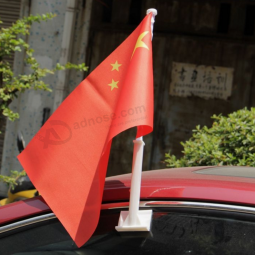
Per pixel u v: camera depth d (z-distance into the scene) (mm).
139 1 7625
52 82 7621
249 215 1599
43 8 7613
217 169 2186
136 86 1690
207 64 7484
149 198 1720
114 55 1857
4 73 4406
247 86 7395
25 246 1771
